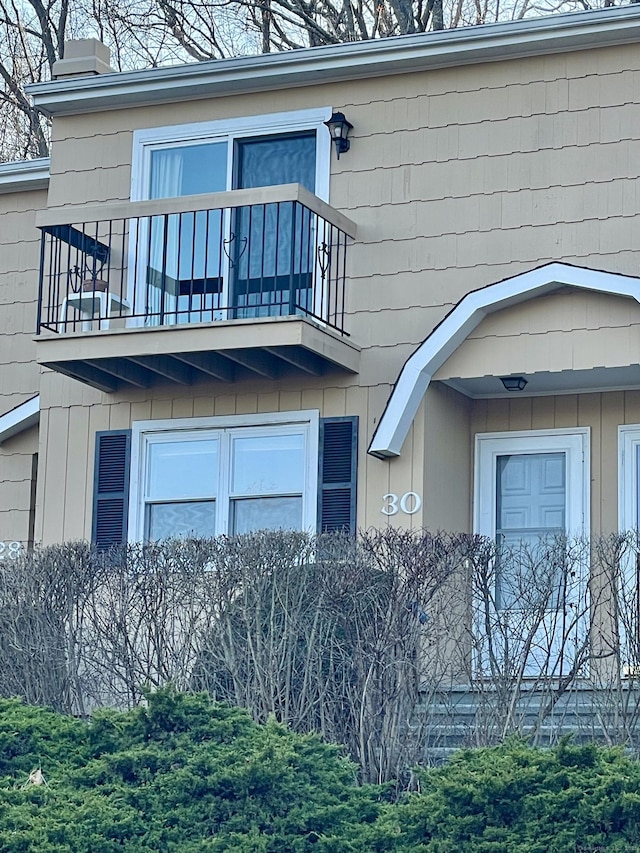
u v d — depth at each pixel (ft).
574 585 35.65
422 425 41.01
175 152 46.39
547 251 41.88
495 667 32.86
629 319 39.32
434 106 43.75
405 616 33.27
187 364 43.91
